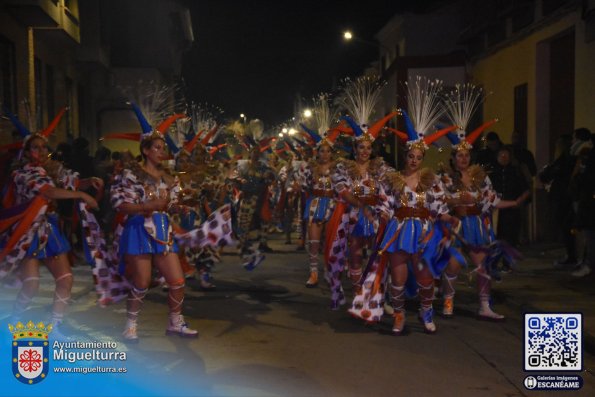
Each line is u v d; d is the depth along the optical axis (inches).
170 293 283.7
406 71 884.6
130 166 269.6
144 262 270.5
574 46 583.8
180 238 283.1
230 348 272.4
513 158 485.4
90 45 884.6
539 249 559.5
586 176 404.5
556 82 621.9
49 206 277.4
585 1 518.0
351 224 345.4
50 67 766.5
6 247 264.7
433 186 289.6
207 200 407.5
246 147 535.5
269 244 653.9
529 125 652.1
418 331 305.3
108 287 285.6
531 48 646.5
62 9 686.5
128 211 264.5
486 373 244.1
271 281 438.6
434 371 245.8
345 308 352.5
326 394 218.1
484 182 322.3
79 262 501.0
